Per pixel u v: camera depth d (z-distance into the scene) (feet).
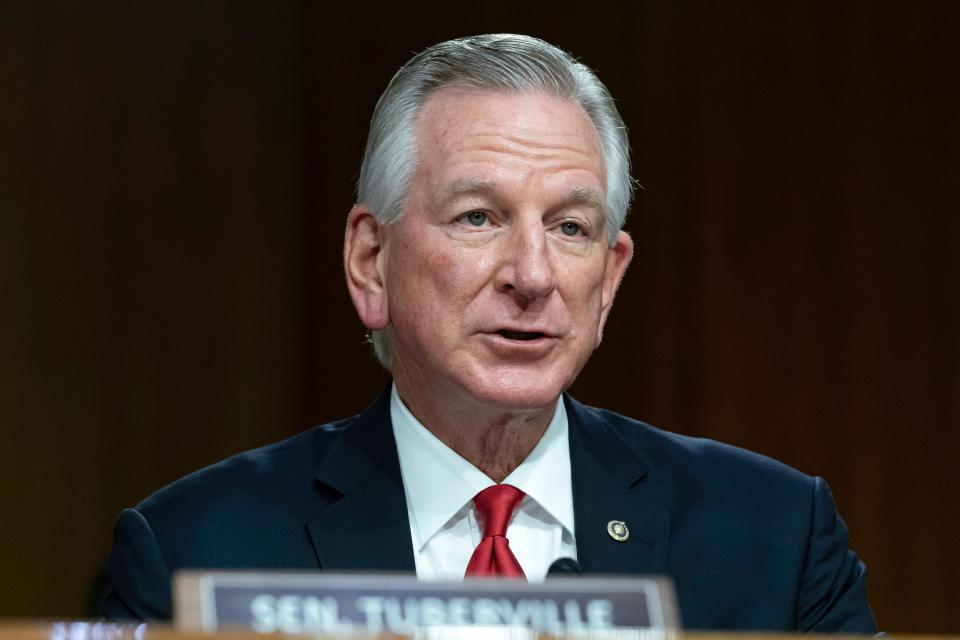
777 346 20.66
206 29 24.25
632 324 21.68
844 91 20.27
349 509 8.89
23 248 21.86
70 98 22.45
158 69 23.61
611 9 21.95
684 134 21.31
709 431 21.02
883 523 19.88
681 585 8.93
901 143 19.90
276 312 24.99
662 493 9.36
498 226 8.36
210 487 9.16
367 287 9.18
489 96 8.52
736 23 21.01
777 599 9.01
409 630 5.15
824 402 20.34
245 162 24.66
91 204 22.71
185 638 4.94
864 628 9.24
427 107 8.63
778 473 9.78
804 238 20.53
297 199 25.25
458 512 8.76
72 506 22.27
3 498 21.49
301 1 25.25
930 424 19.63
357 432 9.33
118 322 23.06
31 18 21.99
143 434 23.29
